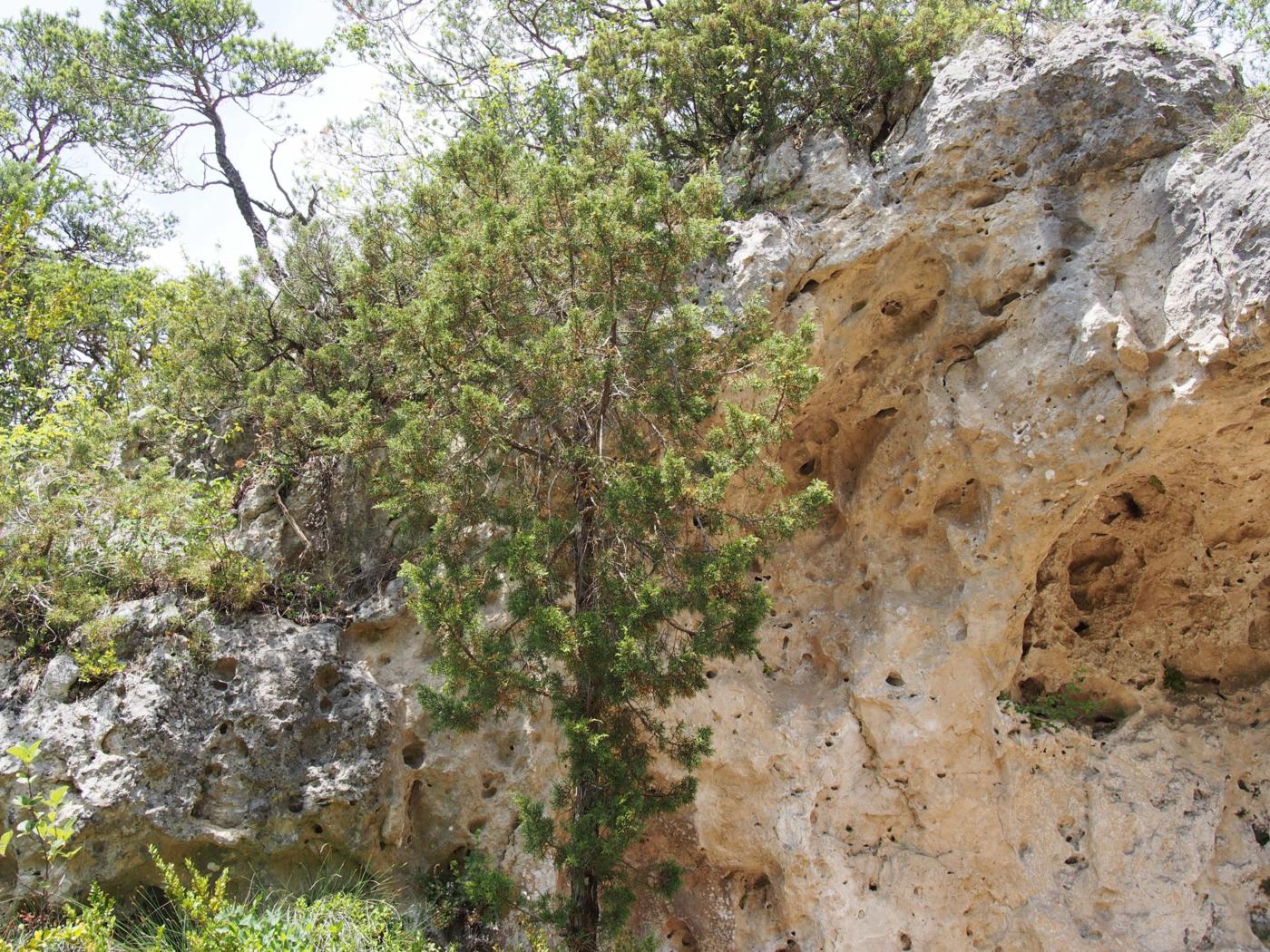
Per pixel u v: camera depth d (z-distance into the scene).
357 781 7.54
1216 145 7.12
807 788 7.85
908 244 8.10
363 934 6.69
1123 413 7.12
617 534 6.78
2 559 7.79
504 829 7.79
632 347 7.00
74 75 14.10
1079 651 8.74
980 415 7.73
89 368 12.98
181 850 7.20
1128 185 7.51
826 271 8.22
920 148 8.16
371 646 8.36
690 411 6.88
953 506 8.12
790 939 7.73
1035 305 7.61
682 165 9.91
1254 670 8.78
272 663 7.77
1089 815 8.05
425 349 6.92
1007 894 7.80
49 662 7.48
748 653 6.52
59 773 7.01
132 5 14.12
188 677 7.53
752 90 9.31
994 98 7.88
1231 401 6.88
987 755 7.90
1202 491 8.22
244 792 7.36
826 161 8.69
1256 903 7.99
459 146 8.15
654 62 10.05
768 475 7.15
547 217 7.21
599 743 6.21
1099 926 7.78
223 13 14.22
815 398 8.51
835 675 8.30
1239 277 6.57
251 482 9.30
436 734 8.04
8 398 11.39
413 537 7.71
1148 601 8.84
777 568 8.69
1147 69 7.57
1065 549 8.70
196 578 7.91
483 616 7.72
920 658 7.94
